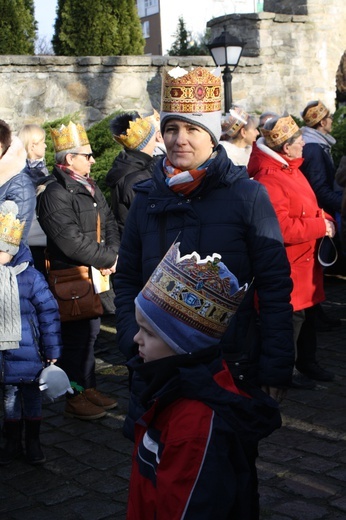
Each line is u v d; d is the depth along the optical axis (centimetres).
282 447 400
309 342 501
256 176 451
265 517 324
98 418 456
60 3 1193
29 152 557
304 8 1177
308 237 443
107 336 646
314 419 441
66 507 348
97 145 910
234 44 866
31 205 434
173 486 180
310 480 359
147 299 198
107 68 1023
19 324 373
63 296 443
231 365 253
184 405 190
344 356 565
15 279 372
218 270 194
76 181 451
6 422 397
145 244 265
